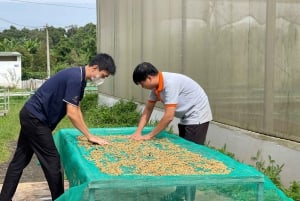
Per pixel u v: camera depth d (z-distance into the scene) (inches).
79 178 132.9
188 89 192.1
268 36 218.5
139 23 442.6
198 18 301.1
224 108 266.1
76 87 164.9
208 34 286.4
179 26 335.6
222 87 268.2
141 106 439.5
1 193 182.2
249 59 236.2
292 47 200.2
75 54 2107.5
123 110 457.1
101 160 144.3
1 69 1663.4
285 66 205.2
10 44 2202.3
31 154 183.2
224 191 127.4
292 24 200.1
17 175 182.2
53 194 173.9
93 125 441.4
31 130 169.9
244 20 240.8
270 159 213.5
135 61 458.3
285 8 205.2
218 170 133.3
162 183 121.8
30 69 2164.1
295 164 195.3
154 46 397.1
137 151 161.3
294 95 199.0
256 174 128.6
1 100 895.7
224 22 264.2
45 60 2222.0
